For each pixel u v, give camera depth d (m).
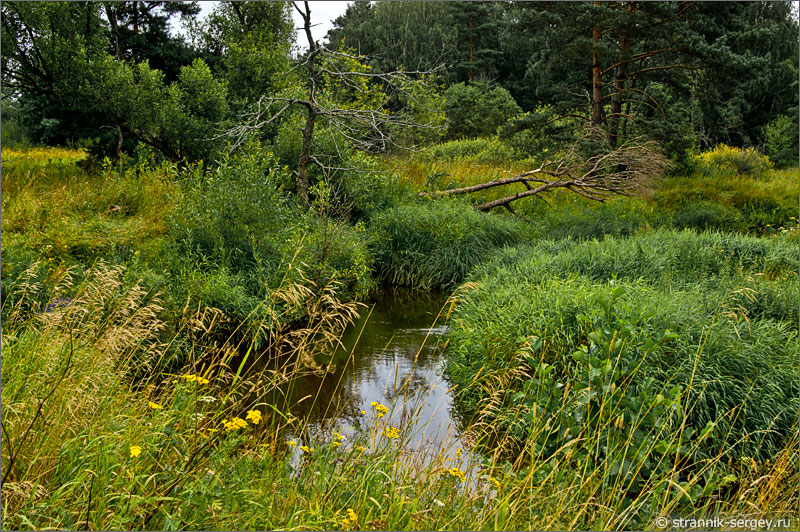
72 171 14.27
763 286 7.09
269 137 14.81
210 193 9.02
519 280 8.12
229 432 3.44
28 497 2.57
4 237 7.16
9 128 23.05
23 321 4.92
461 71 43.75
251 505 2.93
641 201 15.97
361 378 6.43
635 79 20.86
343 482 3.27
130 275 6.61
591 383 4.40
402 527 2.97
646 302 5.86
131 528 2.73
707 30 19.44
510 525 3.15
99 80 14.00
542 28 20.44
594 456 4.12
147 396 3.98
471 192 15.40
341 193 12.80
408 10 41.12
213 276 7.57
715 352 5.09
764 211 16.16
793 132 29.56
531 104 40.47
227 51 19.56
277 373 4.25
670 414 4.22
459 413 5.52
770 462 4.35
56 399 3.31
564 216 14.25
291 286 4.49
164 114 14.21
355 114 12.33
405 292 10.93
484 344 6.07
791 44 32.53
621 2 19.11
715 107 20.62
